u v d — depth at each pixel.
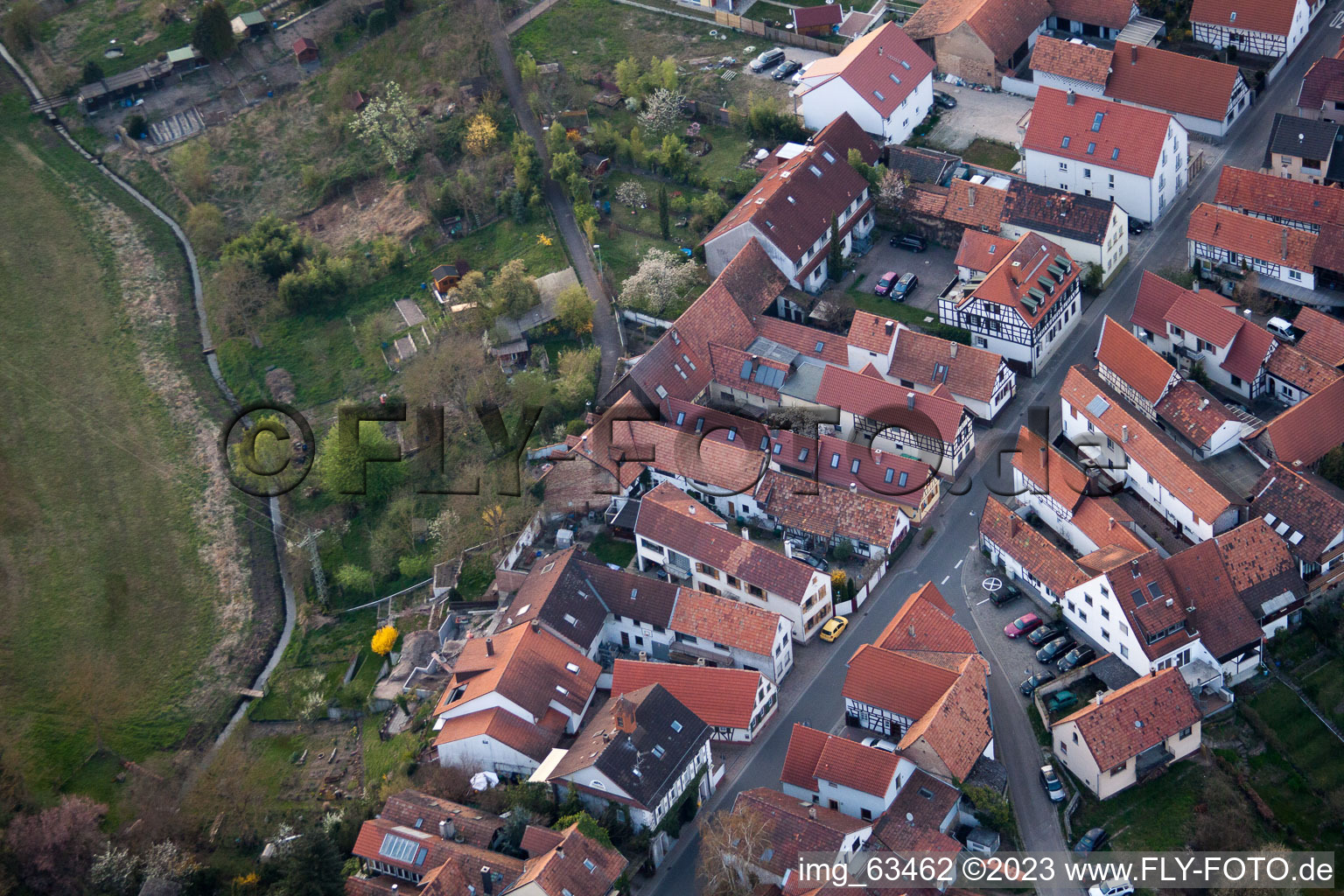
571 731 143.88
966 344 177.25
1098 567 143.75
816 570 148.75
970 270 180.75
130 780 156.50
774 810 129.12
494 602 161.50
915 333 170.50
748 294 183.25
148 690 166.50
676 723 136.12
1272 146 185.50
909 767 132.25
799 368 173.50
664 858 133.88
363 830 134.62
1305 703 141.12
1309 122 183.00
